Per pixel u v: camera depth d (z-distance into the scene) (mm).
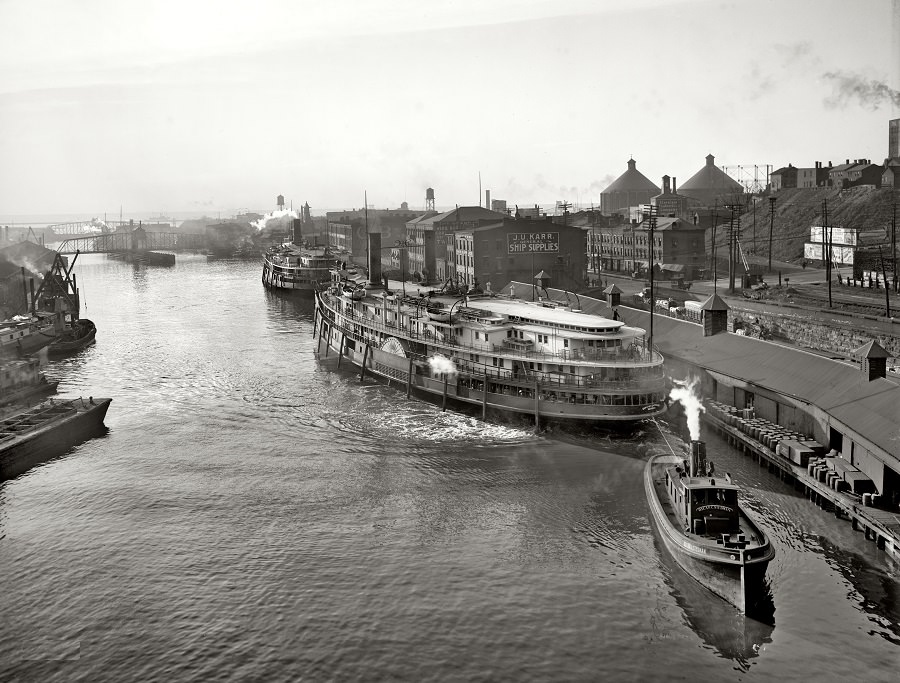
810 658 43969
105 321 161375
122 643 46875
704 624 47250
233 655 45375
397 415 89562
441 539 58500
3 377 92688
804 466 63562
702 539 50062
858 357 75250
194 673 43938
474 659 44438
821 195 183000
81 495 68312
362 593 51312
